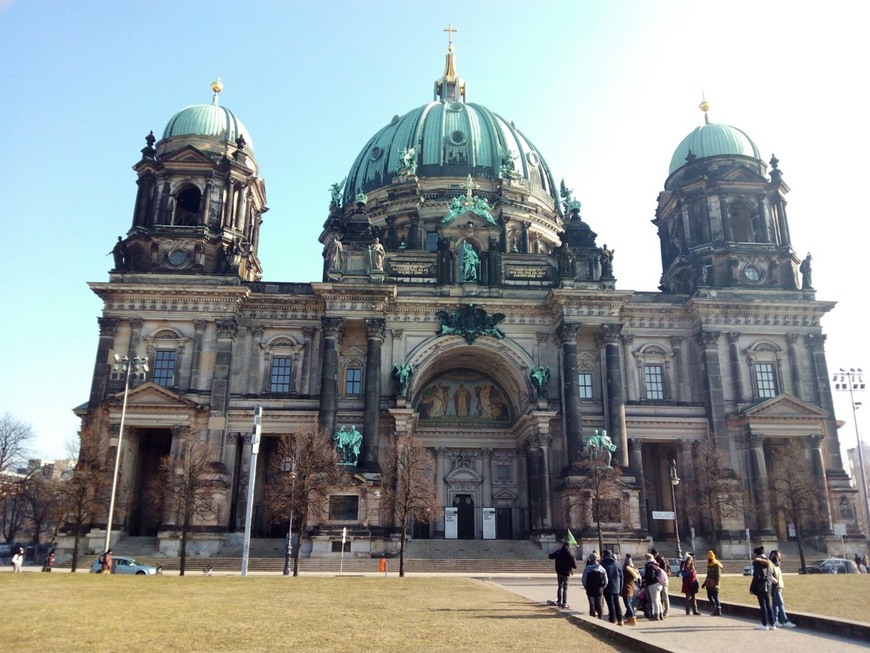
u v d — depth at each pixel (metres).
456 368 85.88
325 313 74.06
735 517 70.75
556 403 75.00
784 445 73.81
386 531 67.94
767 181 84.44
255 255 86.62
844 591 35.00
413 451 65.56
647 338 79.56
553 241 99.88
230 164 80.88
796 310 78.75
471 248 80.62
